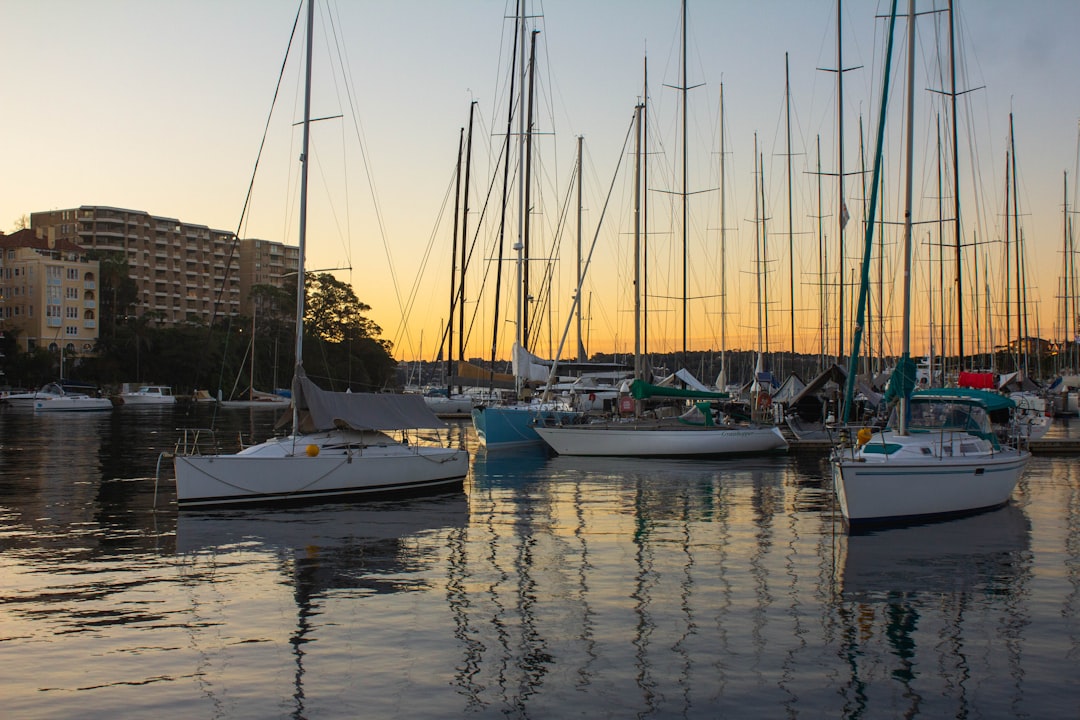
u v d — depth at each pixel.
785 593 13.46
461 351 44.72
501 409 36.66
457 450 24.42
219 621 12.04
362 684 9.88
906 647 11.10
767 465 30.58
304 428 22.55
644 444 32.84
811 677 10.12
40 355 98.31
